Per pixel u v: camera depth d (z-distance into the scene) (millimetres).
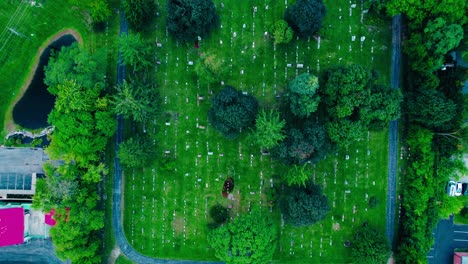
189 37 59406
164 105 63219
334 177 64000
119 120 63312
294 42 62344
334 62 62750
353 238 64312
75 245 59156
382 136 63812
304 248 64500
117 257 64625
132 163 58812
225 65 62562
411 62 60375
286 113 62469
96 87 57406
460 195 64375
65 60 57688
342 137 57438
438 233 64875
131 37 56500
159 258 64812
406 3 56406
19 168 64062
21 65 62938
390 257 64688
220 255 58656
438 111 56531
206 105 63156
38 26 62562
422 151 60406
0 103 63312
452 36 55500
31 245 64438
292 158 58188
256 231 56500
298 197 57906
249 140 60406
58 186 57219
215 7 61156
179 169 64000
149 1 58031
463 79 60812
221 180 64000
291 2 62125
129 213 64438
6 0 62188
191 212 64438
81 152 58031
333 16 62406
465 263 62906
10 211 60188
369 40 62781
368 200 64125
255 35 62500
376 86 58094
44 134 63781
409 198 61875
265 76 62812
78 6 61031
